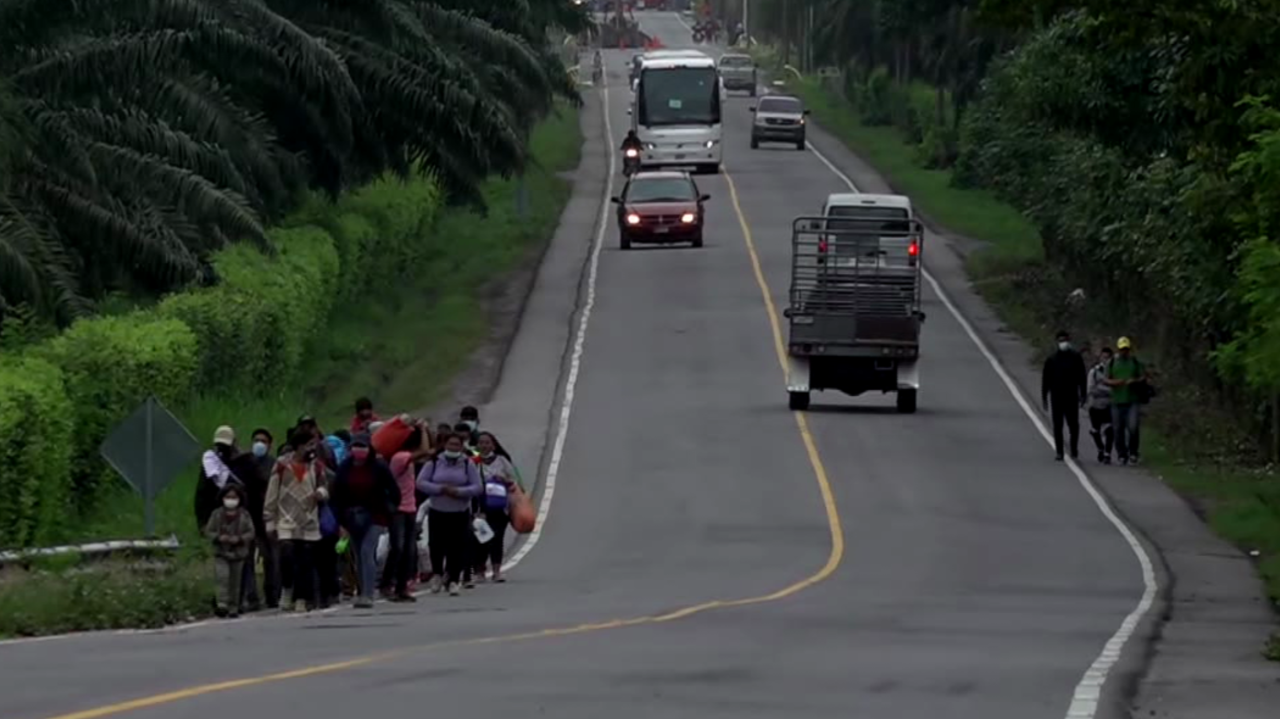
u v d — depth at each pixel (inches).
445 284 7086.6
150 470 2851.9
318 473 2679.6
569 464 4347.9
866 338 4913.9
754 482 4156.0
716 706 1563.7
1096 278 6673.2
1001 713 1561.3
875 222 5068.9
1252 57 2952.8
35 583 2571.4
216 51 4328.3
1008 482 4232.3
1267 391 3833.7
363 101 5310.0
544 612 2541.8
